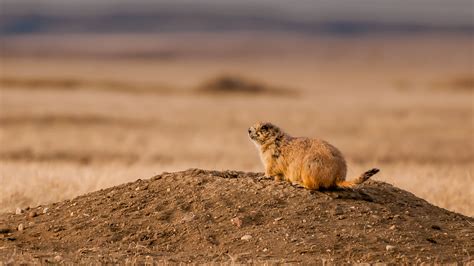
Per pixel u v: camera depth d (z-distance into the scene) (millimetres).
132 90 94312
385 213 18578
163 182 20547
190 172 21016
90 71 172000
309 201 18641
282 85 113875
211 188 19641
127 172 28109
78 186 24641
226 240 17328
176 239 17625
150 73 177125
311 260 15781
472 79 124500
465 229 18328
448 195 24828
